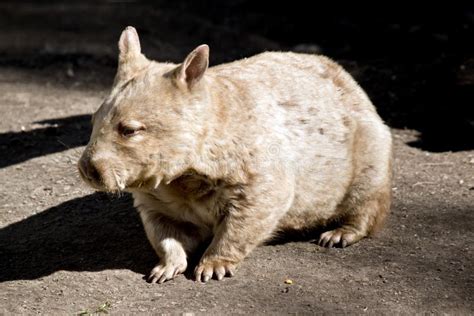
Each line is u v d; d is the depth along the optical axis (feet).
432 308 28.19
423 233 35.24
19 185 42.37
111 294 30.04
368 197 34.78
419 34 69.00
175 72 29.09
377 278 30.78
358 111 34.81
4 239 36.01
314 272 31.48
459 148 47.09
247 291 29.78
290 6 85.87
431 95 54.60
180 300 29.17
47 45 76.79
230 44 76.64
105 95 61.21
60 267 32.76
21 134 51.16
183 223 32.63
